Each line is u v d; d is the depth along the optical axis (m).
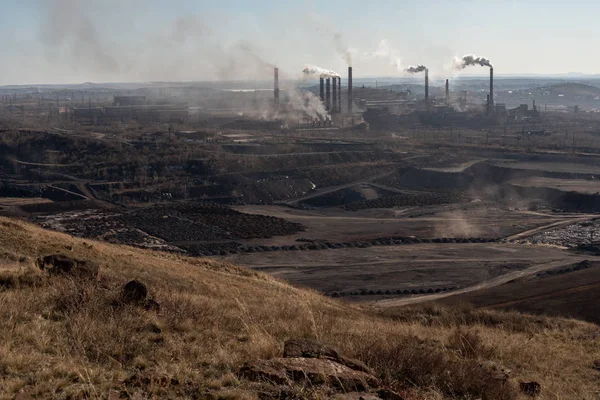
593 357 20.45
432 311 35.25
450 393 11.57
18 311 13.30
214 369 10.44
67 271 18.61
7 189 139.75
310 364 10.06
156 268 33.38
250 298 28.61
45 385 8.90
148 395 8.95
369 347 12.77
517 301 47.44
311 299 34.94
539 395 13.28
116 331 12.12
